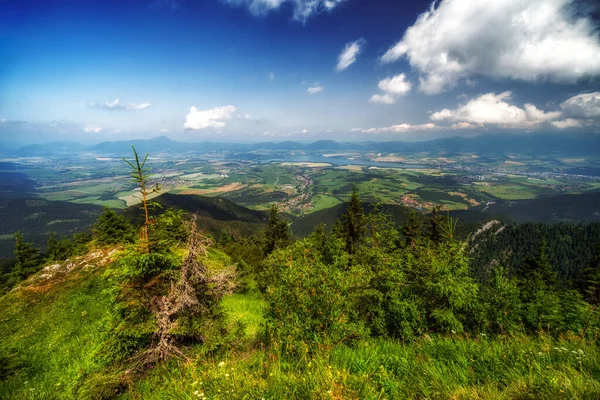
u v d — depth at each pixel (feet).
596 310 20.07
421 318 25.34
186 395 13.51
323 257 44.80
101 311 48.01
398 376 14.17
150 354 25.21
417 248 33.68
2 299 58.34
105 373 23.70
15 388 28.55
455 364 14.64
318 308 20.90
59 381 28.09
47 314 49.37
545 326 22.26
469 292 26.04
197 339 27.66
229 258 81.97
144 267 25.79
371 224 57.98
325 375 13.12
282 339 20.04
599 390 10.13
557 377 11.20
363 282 26.89
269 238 131.23
